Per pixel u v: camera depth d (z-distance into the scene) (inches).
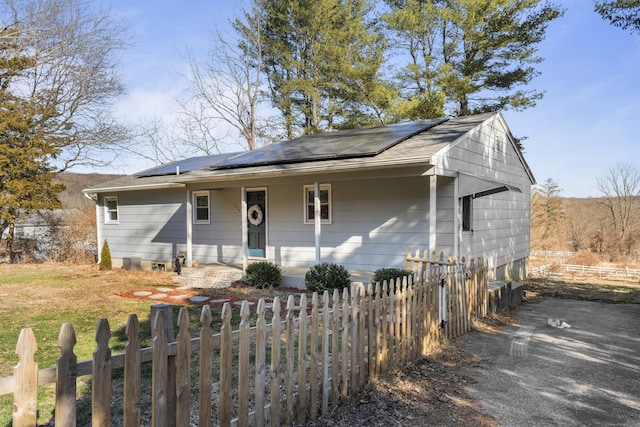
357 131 506.6
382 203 400.2
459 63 746.2
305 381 134.4
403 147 354.6
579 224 1236.5
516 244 554.3
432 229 319.9
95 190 615.2
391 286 184.4
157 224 584.1
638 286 565.3
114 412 139.6
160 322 92.5
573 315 353.7
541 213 1152.2
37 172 682.8
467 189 363.9
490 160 450.0
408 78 792.3
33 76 714.8
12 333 239.0
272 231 476.4
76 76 728.3
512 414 150.2
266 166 407.8
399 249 391.2
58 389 75.4
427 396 162.7
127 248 618.2
